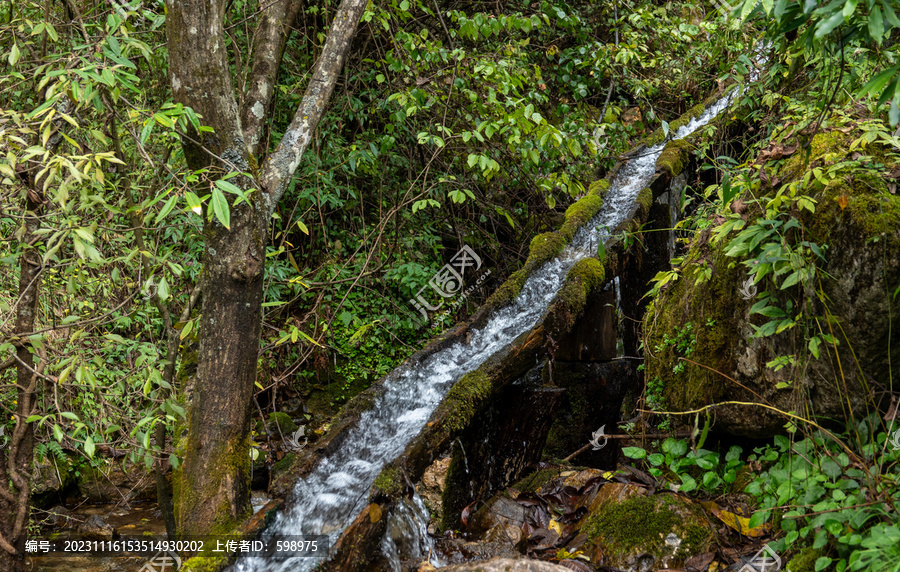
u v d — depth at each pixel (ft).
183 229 14.08
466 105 14.99
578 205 16.61
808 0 5.80
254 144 9.18
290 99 16.75
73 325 9.17
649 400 10.99
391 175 19.66
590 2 21.70
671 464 9.59
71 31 10.15
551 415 11.93
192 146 8.14
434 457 9.62
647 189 16.84
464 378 10.55
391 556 8.72
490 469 11.41
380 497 8.47
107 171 10.52
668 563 8.32
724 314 9.67
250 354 8.55
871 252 7.25
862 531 6.82
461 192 13.43
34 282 8.59
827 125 8.71
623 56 18.79
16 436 8.46
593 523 9.39
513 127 12.30
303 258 19.56
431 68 15.11
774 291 8.49
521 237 20.79
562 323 12.20
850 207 7.54
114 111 8.79
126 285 11.32
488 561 7.36
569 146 12.54
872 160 8.05
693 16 23.30
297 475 9.00
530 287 13.88
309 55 17.60
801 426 8.21
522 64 16.84
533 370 12.57
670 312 10.98
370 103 17.76
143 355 9.50
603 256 12.17
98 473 14.47
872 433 7.36
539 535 9.75
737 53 16.12
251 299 8.45
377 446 9.91
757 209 8.91
